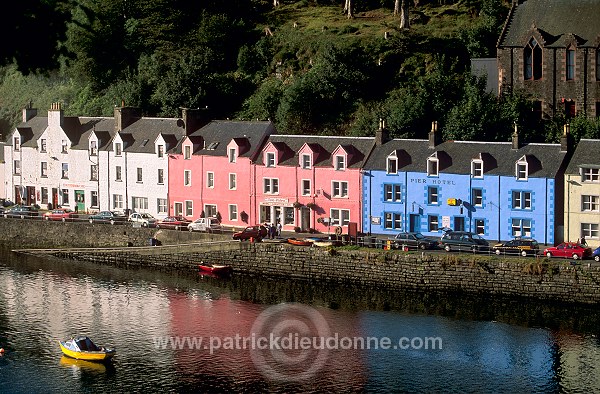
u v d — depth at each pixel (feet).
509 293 401.08
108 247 498.28
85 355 357.82
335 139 482.28
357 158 471.21
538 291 396.37
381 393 330.75
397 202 460.55
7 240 528.22
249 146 496.64
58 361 358.23
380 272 422.41
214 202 505.66
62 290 437.99
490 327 380.17
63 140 553.64
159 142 519.19
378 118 525.34
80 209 551.18
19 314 404.36
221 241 459.32
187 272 464.65
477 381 338.34
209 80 604.90
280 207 487.20
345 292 423.64
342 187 472.44
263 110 578.66
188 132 518.37
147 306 412.98
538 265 395.75
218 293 428.56
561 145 437.58
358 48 590.55
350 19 646.33
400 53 584.81
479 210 445.37
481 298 404.98
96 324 391.86
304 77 574.56
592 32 506.48
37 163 565.12
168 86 601.62
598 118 486.38
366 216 467.52
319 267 434.71
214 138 510.17
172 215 519.19
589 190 425.28
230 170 499.10
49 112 558.15
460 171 447.01
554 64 510.58
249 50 631.56
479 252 416.67
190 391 333.83
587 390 331.36
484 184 442.91
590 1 514.27
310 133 556.10
